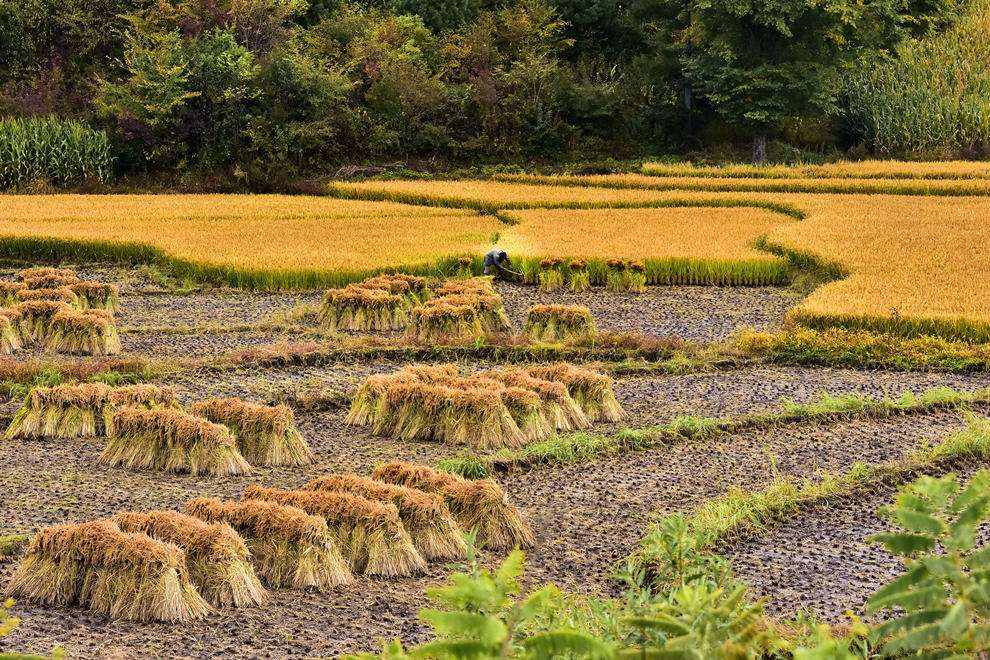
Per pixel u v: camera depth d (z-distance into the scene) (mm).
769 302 35219
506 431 19234
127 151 74938
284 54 77688
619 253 39625
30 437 19094
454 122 85312
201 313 32688
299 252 40281
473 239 44531
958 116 80562
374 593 12680
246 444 18219
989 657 5105
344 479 14641
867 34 81125
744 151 84688
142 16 84688
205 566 12172
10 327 26766
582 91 85750
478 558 14055
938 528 5324
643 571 9547
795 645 10281
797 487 17219
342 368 25359
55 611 11672
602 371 25406
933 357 26188
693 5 80938
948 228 45375
